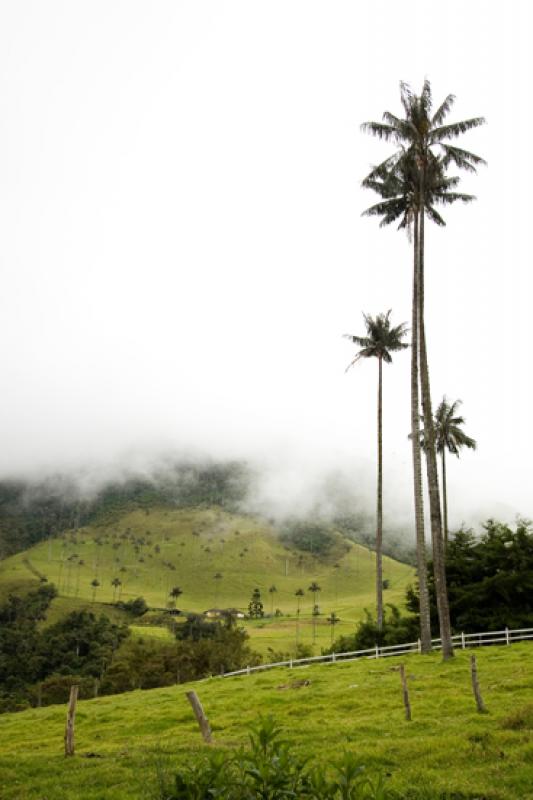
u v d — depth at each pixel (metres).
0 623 196.75
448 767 14.06
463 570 51.69
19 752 21.81
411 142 40.06
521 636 41.66
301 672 39.47
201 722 18.47
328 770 14.16
